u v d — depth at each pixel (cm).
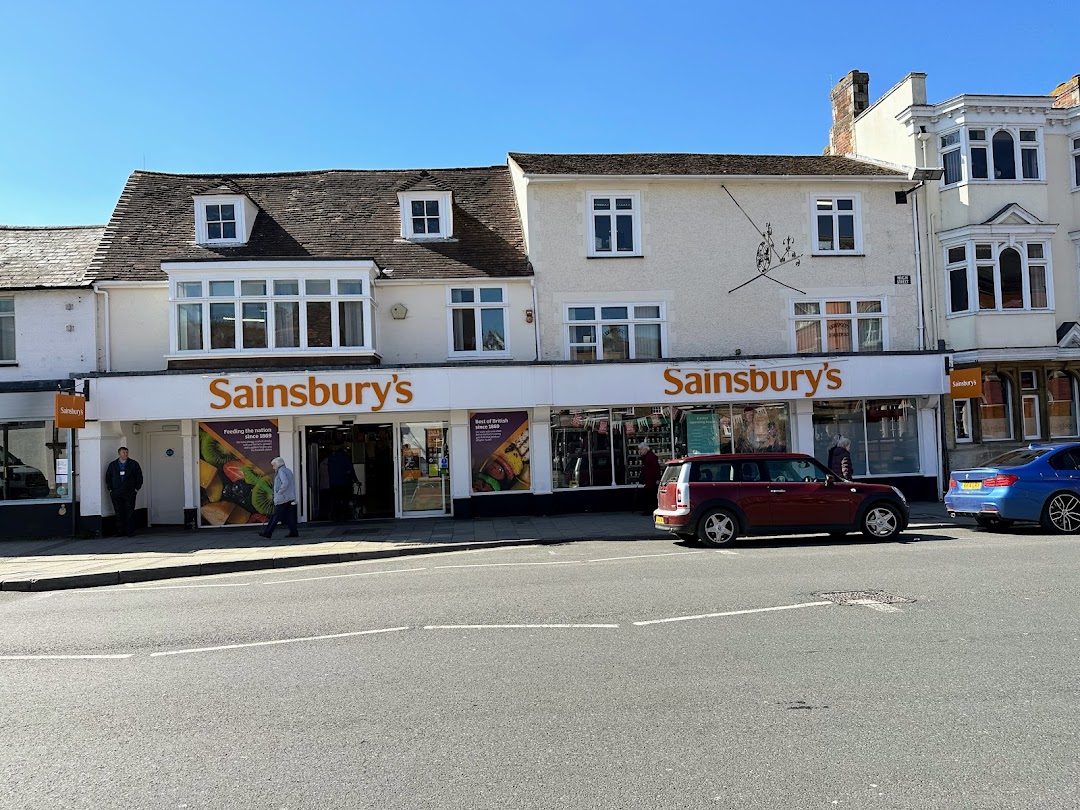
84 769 462
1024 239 2075
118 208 2064
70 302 1811
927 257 2105
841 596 854
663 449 1964
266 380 1748
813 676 587
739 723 500
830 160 2255
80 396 1661
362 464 1956
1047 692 541
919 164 2134
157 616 911
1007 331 2044
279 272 1817
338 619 846
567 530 1633
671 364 1888
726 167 2088
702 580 988
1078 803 388
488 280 1947
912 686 560
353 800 412
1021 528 1450
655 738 480
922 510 1833
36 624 890
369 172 2339
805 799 398
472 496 1883
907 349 2025
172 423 1914
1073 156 2152
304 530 1748
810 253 2053
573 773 435
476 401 1812
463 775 437
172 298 1794
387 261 1972
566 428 1938
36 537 1716
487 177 2350
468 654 680
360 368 1770
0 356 1805
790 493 1337
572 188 1994
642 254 2003
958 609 778
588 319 1983
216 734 512
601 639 713
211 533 1739
